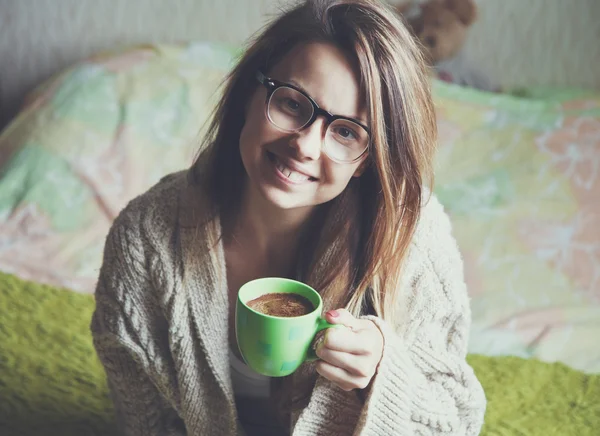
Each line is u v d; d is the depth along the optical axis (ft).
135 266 3.40
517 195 7.34
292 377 3.39
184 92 7.92
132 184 7.14
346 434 3.17
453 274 3.43
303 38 2.83
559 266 6.60
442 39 8.59
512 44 9.00
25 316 5.29
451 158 7.70
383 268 3.21
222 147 3.31
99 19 8.77
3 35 8.70
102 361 3.67
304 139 2.77
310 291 2.74
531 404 4.83
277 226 3.34
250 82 3.09
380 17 2.82
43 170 7.04
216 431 3.53
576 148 7.82
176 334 3.35
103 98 7.73
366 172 3.17
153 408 3.76
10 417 4.38
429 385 3.27
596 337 5.72
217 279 3.30
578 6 8.91
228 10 8.84
